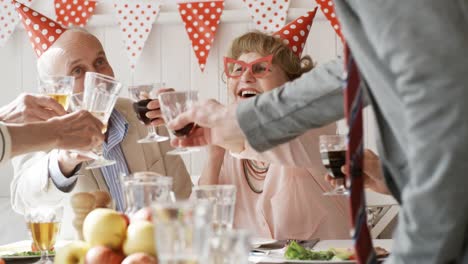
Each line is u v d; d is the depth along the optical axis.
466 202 0.78
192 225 0.87
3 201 3.11
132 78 3.24
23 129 1.50
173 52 3.22
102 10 3.23
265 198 2.46
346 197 2.53
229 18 3.17
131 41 3.20
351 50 0.93
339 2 0.93
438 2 0.79
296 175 2.47
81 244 1.29
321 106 1.20
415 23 0.79
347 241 1.93
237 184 2.52
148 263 1.20
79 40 2.46
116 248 1.27
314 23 3.14
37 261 1.60
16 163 2.42
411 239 0.80
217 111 1.44
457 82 0.76
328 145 1.73
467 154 0.76
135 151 2.46
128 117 2.51
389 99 0.89
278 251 1.68
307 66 2.71
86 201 1.60
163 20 3.20
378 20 0.81
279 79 2.58
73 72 2.44
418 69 0.78
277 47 2.59
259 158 1.85
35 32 2.58
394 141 0.95
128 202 1.36
